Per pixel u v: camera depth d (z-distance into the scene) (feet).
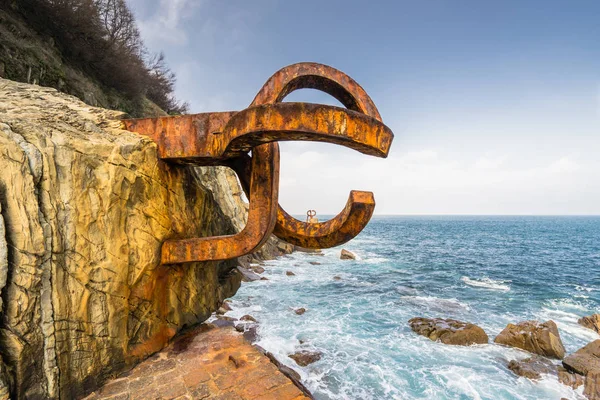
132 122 14.38
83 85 42.55
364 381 25.20
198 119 13.38
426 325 35.24
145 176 13.07
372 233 236.02
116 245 11.85
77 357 10.48
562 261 100.42
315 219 76.43
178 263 14.14
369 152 10.55
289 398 10.84
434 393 24.12
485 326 38.73
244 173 15.16
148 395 10.83
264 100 13.17
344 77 14.52
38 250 9.35
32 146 9.68
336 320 38.22
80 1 42.83
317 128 9.25
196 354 13.60
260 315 38.70
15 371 8.87
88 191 11.09
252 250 13.28
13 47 32.60
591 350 28.73
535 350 30.25
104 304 11.42
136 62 56.85
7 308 8.80
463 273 75.46
